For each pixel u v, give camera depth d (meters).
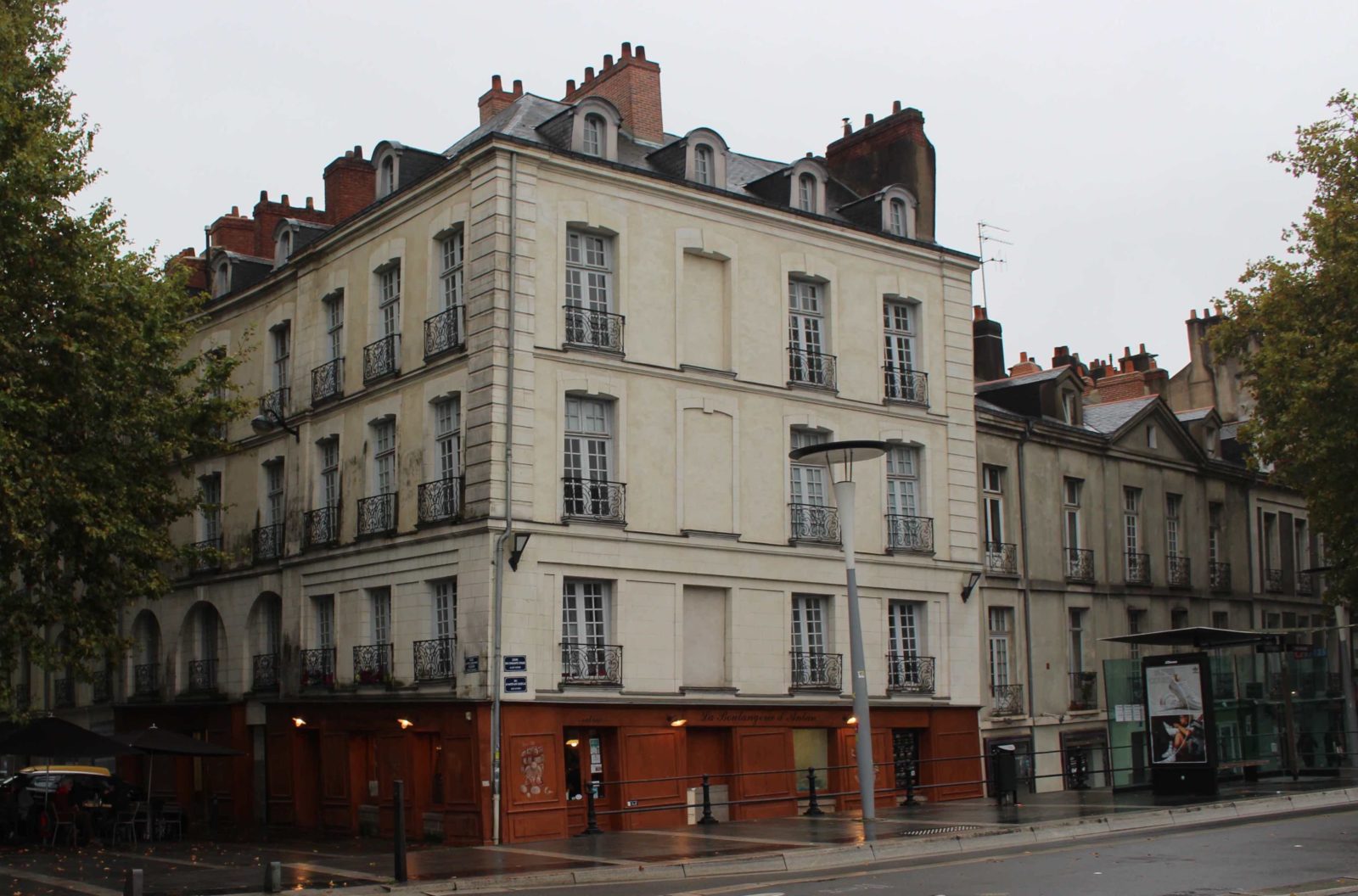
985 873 16.08
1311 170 34.62
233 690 33.47
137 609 37.97
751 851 19.70
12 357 21.92
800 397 29.77
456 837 24.89
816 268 30.48
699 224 28.78
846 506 23.20
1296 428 34.34
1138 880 14.80
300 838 27.83
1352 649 35.09
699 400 28.22
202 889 17.39
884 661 30.22
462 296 27.23
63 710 41.41
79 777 30.61
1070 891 14.16
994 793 30.16
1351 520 34.41
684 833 23.56
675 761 26.75
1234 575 42.12
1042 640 34.88
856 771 29.31
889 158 34.81
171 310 25.70
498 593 25.02
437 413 27.50
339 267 31.17
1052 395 36.81
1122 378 45.88
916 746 31.03
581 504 26.38
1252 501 43.72
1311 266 34.62
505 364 25.77
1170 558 39.66
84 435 23.69
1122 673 29.14
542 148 26.52
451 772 25.23
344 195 33.56
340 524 30.03
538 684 25.25
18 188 21.47
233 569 34.00
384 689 27.78
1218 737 28.52
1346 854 16.38
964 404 32.78
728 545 28.09
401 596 27.67
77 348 22.16
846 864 19.00
